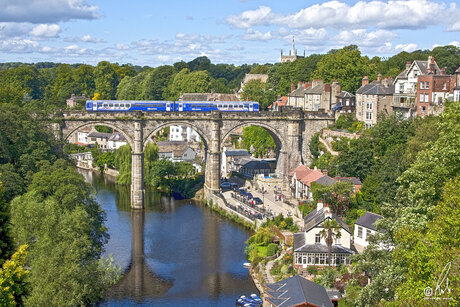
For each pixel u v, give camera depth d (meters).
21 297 52.66
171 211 132.75
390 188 97.19
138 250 103.00
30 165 97.56
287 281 71.31
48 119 127.31
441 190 58.56
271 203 127.12
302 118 145.12
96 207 88.38
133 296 82.75
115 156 177.00
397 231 55.19
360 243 91.00
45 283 60.72
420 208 58.62
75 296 63.12
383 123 120.69
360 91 147.00
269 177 148.25
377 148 118.31
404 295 47.38
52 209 71.56
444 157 59.44
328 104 160.75
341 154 119.00
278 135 143.12
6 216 52.53
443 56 181.12
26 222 70.19
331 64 175.88
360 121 146.00
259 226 112.19
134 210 132.88
